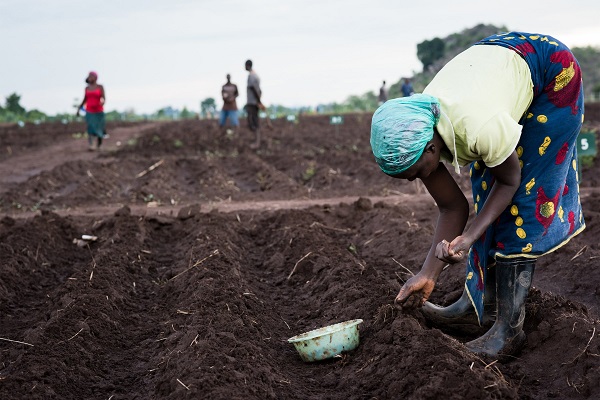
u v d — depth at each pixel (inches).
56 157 751.7
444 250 163.9
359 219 352.2
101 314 223.8
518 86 163.2
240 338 196.5
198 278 247.9
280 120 1418.6
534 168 169.5
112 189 526.9
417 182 456.8
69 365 190.1
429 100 159.5
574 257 256.5
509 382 166.4
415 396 150.4
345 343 187.5
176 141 818.2
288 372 184.5
